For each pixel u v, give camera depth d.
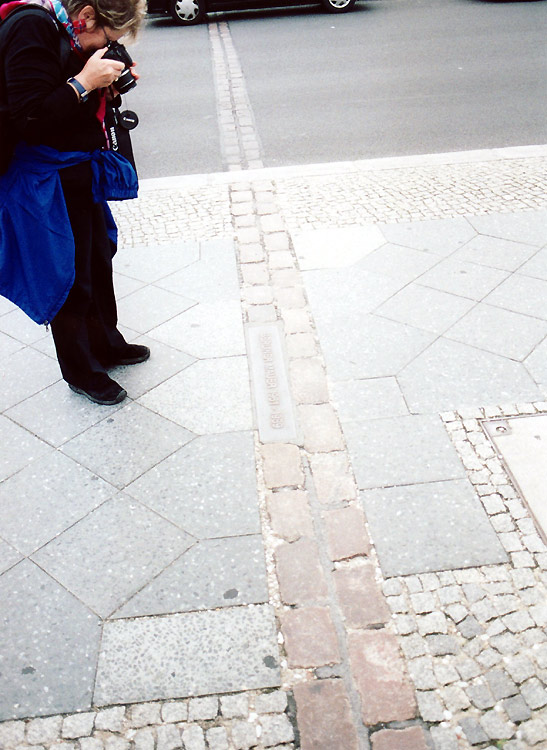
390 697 1.93
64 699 1.97
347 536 2.43
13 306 3.98
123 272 4.30
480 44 9.49
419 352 3.37
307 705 1.93
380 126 6.78
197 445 2.88
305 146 6.41
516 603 2.16
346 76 8.46
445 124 6.73
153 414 3.08
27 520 2.57
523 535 2.38
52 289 2.73
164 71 9.22
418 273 4.08
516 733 1.83
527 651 2.02
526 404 2.99
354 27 10.99
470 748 1.81
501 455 2.73
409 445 2.81
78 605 2.24
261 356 3.43
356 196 5.21
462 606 2.16
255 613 2.18
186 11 11.84
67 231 2.64
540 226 4.55
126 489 2.69
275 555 2.37
